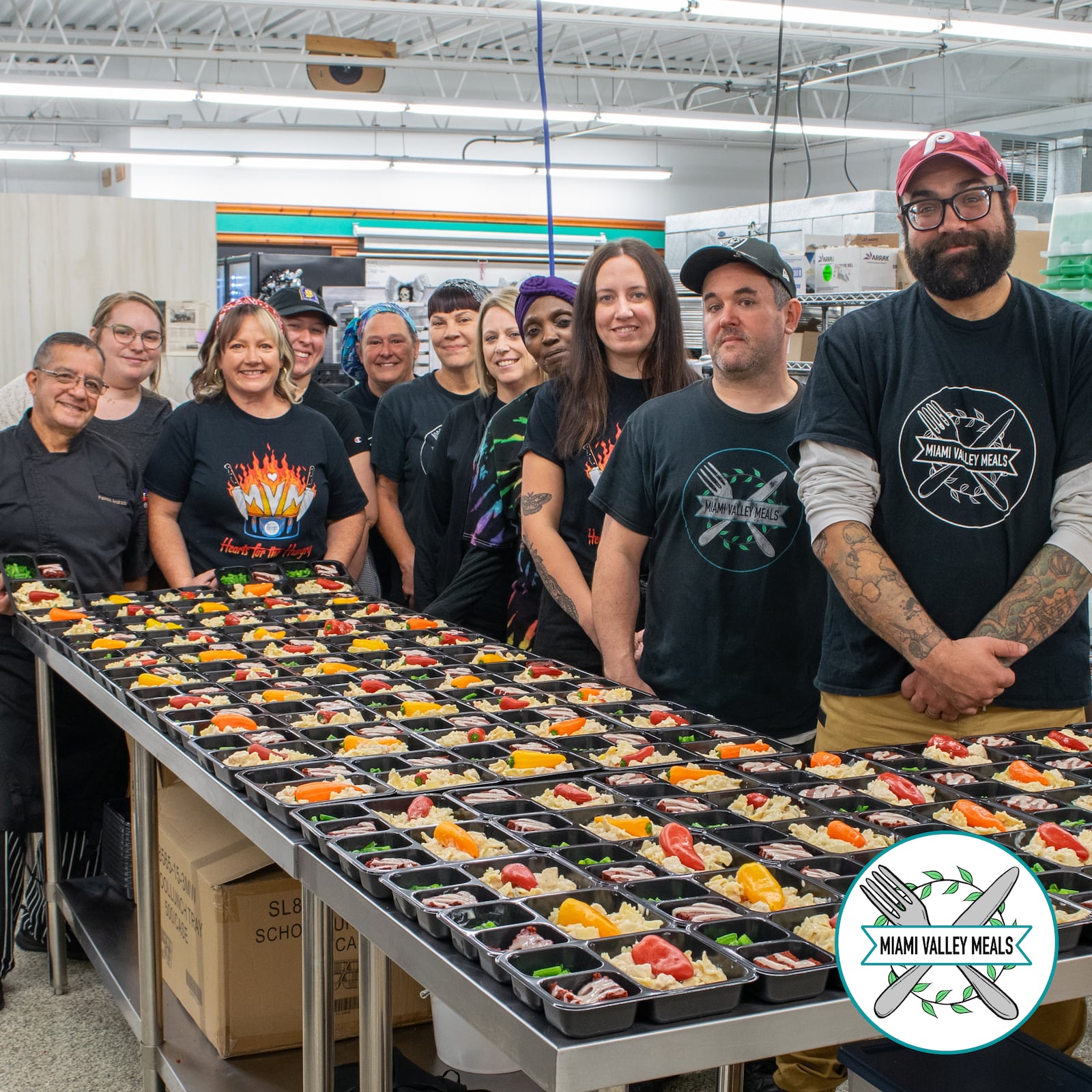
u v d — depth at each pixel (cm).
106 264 604
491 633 335
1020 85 1506
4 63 1491
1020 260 443
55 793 306
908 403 202
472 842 154
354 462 420
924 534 203
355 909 147
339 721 217
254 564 346
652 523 257
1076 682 210
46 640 283
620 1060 111
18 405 398
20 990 311
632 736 208
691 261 240
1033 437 200
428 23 1265
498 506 323
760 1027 117
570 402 285
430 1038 229
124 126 1535
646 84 1730
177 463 342
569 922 133
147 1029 237
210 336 343
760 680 246
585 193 1797
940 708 202
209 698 229
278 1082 220
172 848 247
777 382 246
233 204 1616
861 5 735
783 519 241
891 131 1306
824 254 488
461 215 1723
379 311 477
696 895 143
